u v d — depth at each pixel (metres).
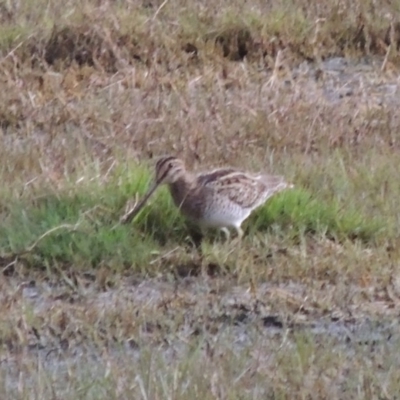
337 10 21.64
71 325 13.11
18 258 14.44
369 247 15.05
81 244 14.47
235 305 13.67
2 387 11.71
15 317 13.26
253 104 18.66
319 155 17.20
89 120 18.14
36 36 20.19
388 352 12.52
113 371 11.88
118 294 13.94
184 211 14.86
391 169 16.67
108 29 20.30
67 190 15.53
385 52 21.17
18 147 17.22
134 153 16.92
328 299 13.72
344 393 11.70
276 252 14.72
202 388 11.50
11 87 19.12
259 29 20.91
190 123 17.88
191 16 21.22
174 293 13.92
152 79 19.64
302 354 12.25
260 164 16.67
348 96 19.66
